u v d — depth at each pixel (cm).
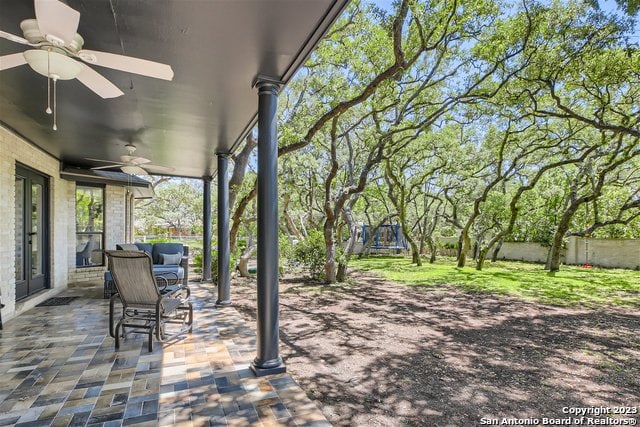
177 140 500
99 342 372
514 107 859
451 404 278
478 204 1255
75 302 567
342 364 363
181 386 273
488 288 875
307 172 1282
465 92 819
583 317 588
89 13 207
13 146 471
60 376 287
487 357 391
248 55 263
